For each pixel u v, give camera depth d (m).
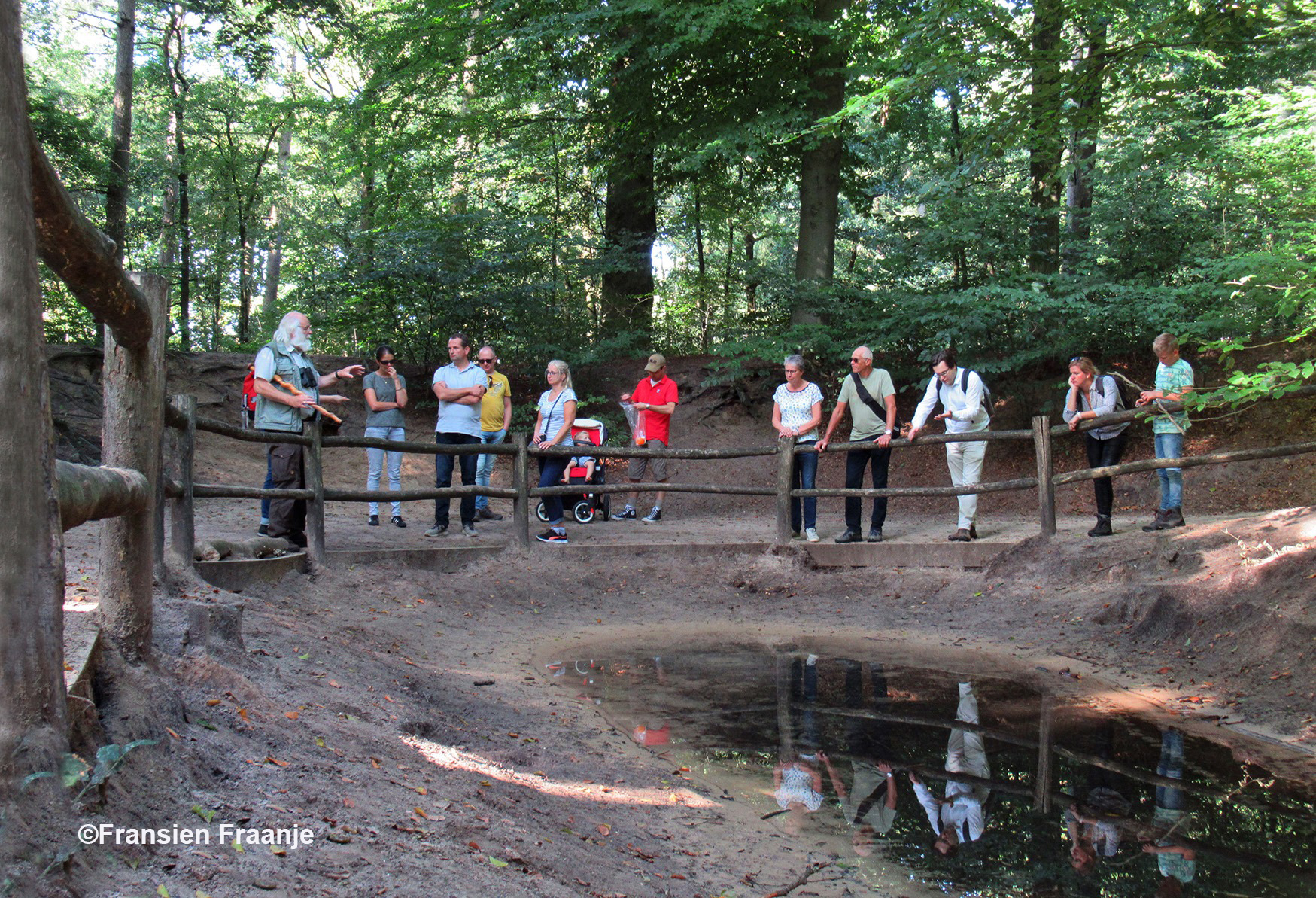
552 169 18.83
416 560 9.12
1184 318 12.50
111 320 3.56
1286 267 7.26
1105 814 4.14
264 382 8.01
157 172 19.91
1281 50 9.12
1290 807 4.20
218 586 6.75
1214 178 12.70
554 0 15.35
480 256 16.14
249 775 3.14
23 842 2.15
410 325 16.73
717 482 15.28
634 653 7.43
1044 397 14.42
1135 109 8.53
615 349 16.56
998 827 4.01
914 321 13.74
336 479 14.96
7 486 2.40
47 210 2.77
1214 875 3.51
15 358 2.42
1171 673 6.48
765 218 24.00
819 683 6.48
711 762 4.87
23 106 2.44
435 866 2.82
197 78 23.48
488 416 11.77
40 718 2.41
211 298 24.47
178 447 6.34
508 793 3.98
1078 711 5.77
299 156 30.23
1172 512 8.74
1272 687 5.79
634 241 17.05
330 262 17.56
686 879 3.48
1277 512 8.06
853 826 4.04
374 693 5.01
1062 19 7.82
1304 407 12.62
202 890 2.30
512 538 9.98
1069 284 12.79
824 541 10.34
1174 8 7.60
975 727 5.44
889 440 9.86
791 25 13.64
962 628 8.24
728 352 14.87
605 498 12.80
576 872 3.21
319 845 2.73
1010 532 10.27
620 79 15.43
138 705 3.12
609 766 4.74
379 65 17.61
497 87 16.70
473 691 5.96
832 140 15.54
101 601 3.62
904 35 8.29
